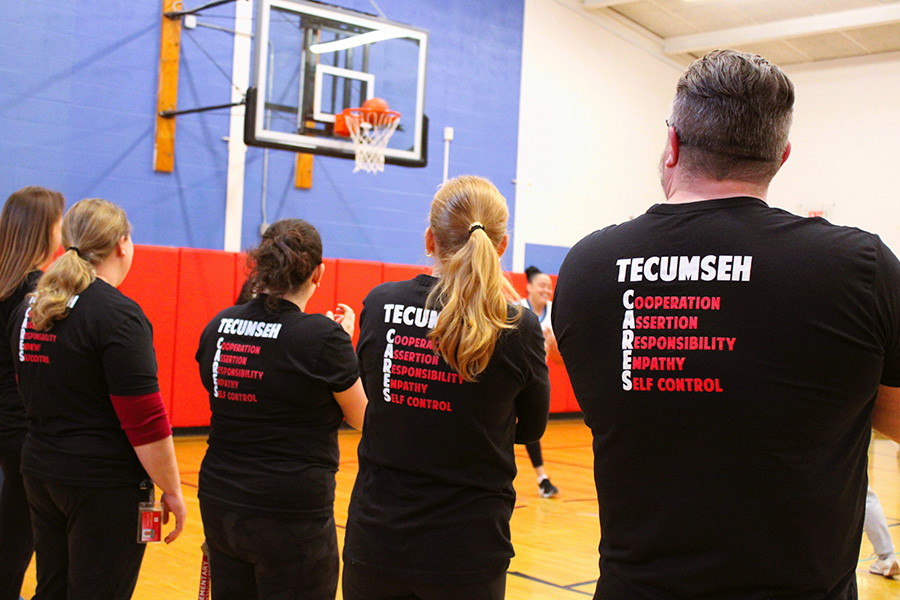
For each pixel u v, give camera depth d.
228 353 1.73
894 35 9.40
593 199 9.76
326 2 7.20
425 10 8.04
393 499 1.44
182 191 6.59
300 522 1.65
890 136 9.91
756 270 0.95
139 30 6.36
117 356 1.69
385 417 1.49
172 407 6.10
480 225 1.50
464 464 1.44
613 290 1.04
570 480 5.51
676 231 1.02
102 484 1.72
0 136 5.74
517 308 1.50
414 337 1.48
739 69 1.02
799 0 8.97
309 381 1.67
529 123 9.02
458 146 8.40
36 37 5.88
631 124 10.23
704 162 1.04
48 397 1.73
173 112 6.42
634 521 1.01
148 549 3.50
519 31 8.89
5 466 2.06
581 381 1.09
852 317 0.92
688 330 0.98
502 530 1.47
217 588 1.73
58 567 1.82
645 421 1.00
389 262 7.89
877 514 3.38
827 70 10.42
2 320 2.03
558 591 3.12
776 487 0.93
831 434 0.94
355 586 1.46
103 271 1.85
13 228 2.07
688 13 9.70
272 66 6.09
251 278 1.80
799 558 0.92
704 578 0.95
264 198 7.05
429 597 1.40
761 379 0.94
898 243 9.78
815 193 10.46
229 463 1.69
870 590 3.18
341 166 7.54
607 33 9.82
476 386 1.43
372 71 6.60
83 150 6.09
